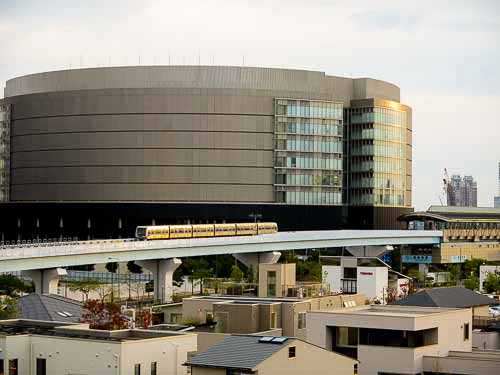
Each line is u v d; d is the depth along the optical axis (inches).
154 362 2714.1
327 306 4057.6
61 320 3981.3
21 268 6461.6
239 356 2377.0
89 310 4065.0
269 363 2354.8
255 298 3949.3
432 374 2861.7
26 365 2765.7
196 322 3681.1
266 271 4753.9
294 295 4682.6
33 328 3083.2
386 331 2942.9
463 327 3102.9
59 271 6830.7
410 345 2913.4
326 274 5762.8
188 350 2805.1
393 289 5679.1
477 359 2819.9
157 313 4362.7
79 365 2691.9
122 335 2876.5
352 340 2984.7
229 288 6294.3
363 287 5610.2
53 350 2733.8
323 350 2522.1
